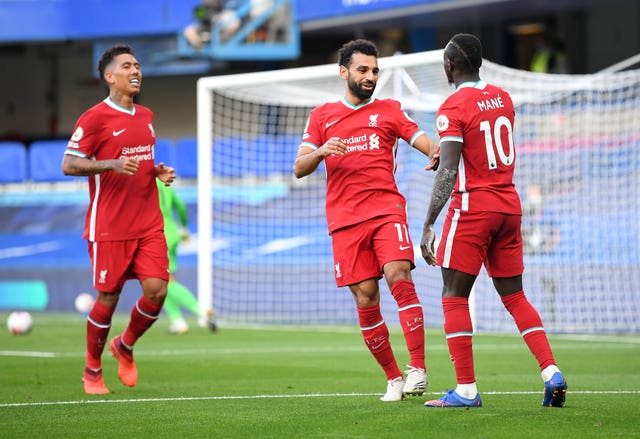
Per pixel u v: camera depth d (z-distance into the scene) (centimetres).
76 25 7656
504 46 7831
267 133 6475
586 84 4422
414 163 4862
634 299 4562
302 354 3366
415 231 4794
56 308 6125
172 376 2695
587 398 2067
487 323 4544
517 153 5078
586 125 5184
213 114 7012
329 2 6888
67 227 7169
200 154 4547
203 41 6969
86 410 1975
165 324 4947
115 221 2258
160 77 9131
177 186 7125
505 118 1894
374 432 1620
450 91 4438
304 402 2070
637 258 4681
